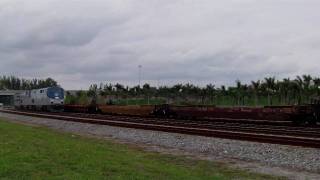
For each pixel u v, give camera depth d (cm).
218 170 1817
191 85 11794
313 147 2383
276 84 9662
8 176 1336
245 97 9919
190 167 1878
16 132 3167
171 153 2405
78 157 1784
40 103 9000
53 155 1814
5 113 8419
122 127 4125
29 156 1739
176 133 3400
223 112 5294
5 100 16450
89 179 1309
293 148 2370
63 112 8550
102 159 1780
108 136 3547
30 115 7006
